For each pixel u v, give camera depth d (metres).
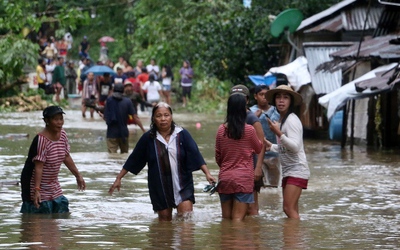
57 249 16.38
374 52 40.41
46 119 21.14
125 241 17.27
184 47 78.06
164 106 20.16
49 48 83.56
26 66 78.06
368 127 42.72
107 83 60.78
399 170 31.92
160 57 79.44
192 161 20.23
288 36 51.72
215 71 62.03
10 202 23.23
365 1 48.78
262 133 21.06
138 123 36.94
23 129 49.91
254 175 20.83
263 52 60.78
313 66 47.69
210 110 70.88
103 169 31.22
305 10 58.81
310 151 39.78
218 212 21.70
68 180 28.02
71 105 75.75
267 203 23.52
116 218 20.66
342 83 45.78
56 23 96.06
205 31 62.56
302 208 22.70
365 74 40.69
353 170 31.92
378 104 41.78
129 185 27.03
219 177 20.23
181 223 19.77
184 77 75.25
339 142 44.84
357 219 20.70
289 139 20.06
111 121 36.50
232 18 62.75
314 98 48.47
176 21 78.44
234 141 19.98
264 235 18.16
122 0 99.31
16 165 32.09
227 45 61.16
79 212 21.66
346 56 41.97
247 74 61.56
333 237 18.00
